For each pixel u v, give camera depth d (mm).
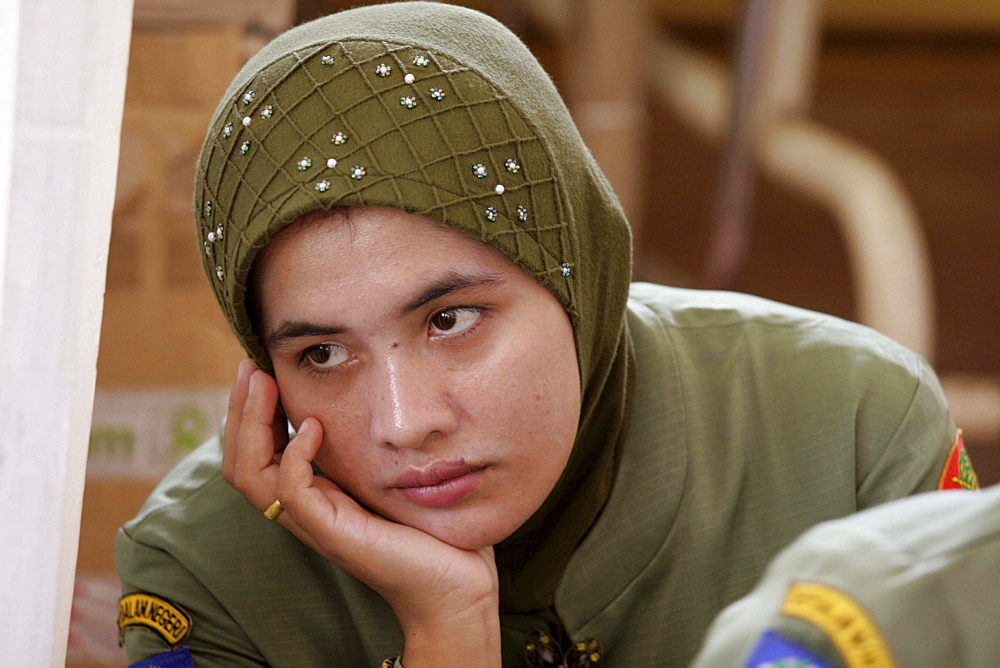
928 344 7016
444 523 2314
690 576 2670
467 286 2143
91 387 1929
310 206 2072
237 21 3406
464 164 2139
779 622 1230
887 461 2654
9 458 1836
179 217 3498
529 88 2314
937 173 10078
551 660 2633
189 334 3547
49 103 1762
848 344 2799
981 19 11156
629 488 2670
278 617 2680
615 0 7113
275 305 2207
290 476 2330
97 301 1911
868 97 11102
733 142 7676
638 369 2732
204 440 3590
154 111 3430
